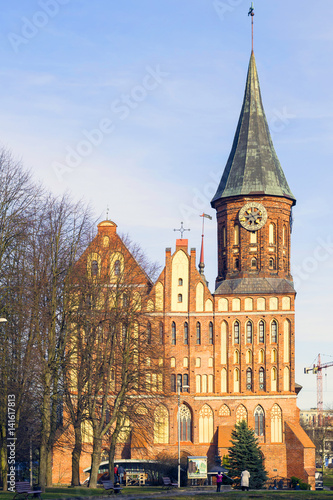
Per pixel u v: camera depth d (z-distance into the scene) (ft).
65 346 208.74
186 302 327.88
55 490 181.68
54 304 198.59
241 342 325.21
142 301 241.14
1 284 192.03
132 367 236.63
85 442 296.71
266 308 327.06
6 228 191.62
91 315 210.79
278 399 320.91
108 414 301.43
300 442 314.55
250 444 287.28
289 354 324.60
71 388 232.32
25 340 195.52
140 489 207.00
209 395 321.52
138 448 303.89
